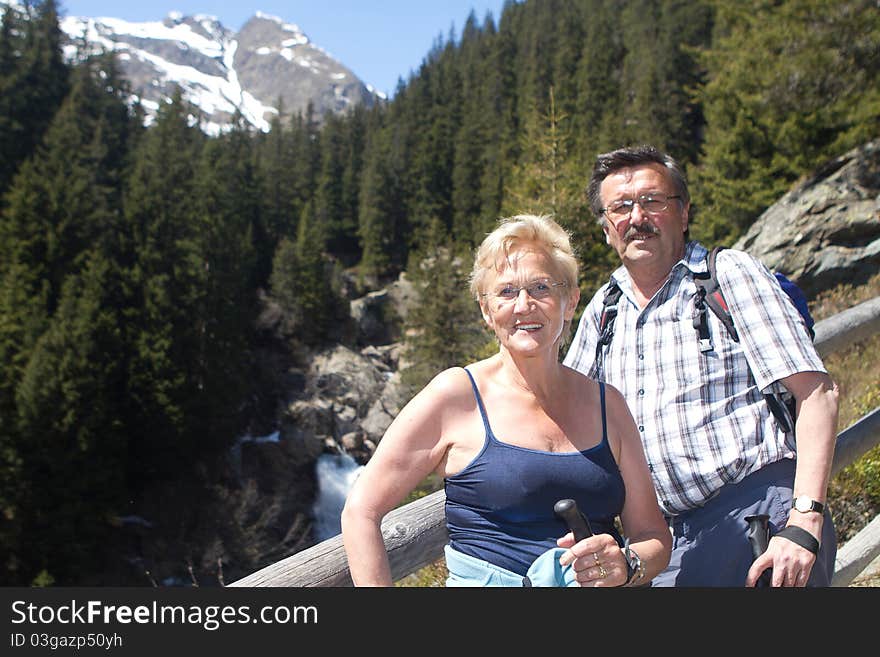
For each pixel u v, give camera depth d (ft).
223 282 144.25
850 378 19.39
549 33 314.55
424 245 189.37
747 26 51.62
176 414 110.22
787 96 47.70
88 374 98.07
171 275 129.80
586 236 50.19
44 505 88.94
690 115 175.73
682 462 7.07
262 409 146.41
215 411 120.26
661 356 7.36
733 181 68.80
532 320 5.42
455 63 377.50
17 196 121.70
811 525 6.13
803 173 61.82
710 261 7.32
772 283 7.01
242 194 222.89
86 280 114.52
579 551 5.02
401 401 109.70
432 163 264.11
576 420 5.64
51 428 91.09
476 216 240.94
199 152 226.58
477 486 5.34
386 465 5.40
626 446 5.81
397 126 300.40
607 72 231.50
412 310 113.29
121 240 131.03
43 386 91.86
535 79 263.70
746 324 6.93
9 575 86.58
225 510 104.32
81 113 194.49
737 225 70.74
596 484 5.41
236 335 142.72
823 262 34.99
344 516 5.38
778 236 37.06
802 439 6.51
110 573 93.30
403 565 6.55
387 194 247.70
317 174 296.30
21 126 174.81
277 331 176.86
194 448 116.47
